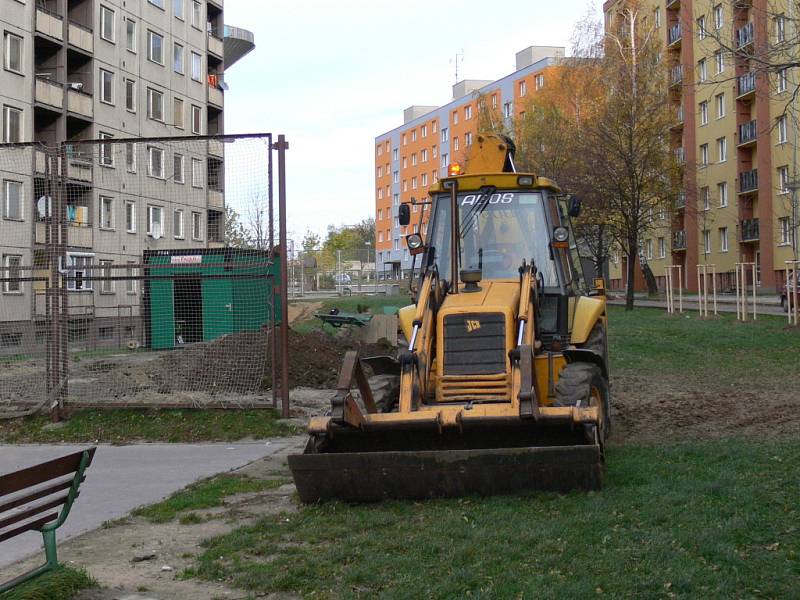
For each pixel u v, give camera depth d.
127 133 43.12
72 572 5.87
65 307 13.16
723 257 50.91
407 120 99.50
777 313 30.52
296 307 40.03
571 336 9.41
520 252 9.38
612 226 40.34
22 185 14.33
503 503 7.31
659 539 6.06
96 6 40.69
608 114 38.31
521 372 7.66
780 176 44.09
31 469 5.20
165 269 14.52
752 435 10.39
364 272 82.19
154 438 12.34
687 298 46.12
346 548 6.42
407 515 7.24
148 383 13.88
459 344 8.21
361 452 7.61
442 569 5.86
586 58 42.59
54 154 13.12
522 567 5.77
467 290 8.84
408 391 7.91
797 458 8.48
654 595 5.12
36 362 13.61
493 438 8.05
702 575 5.36
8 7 35.06
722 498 7.09
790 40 15.95
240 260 13.34
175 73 47.59
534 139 46.00
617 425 11.59
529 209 9.48
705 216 46.44
